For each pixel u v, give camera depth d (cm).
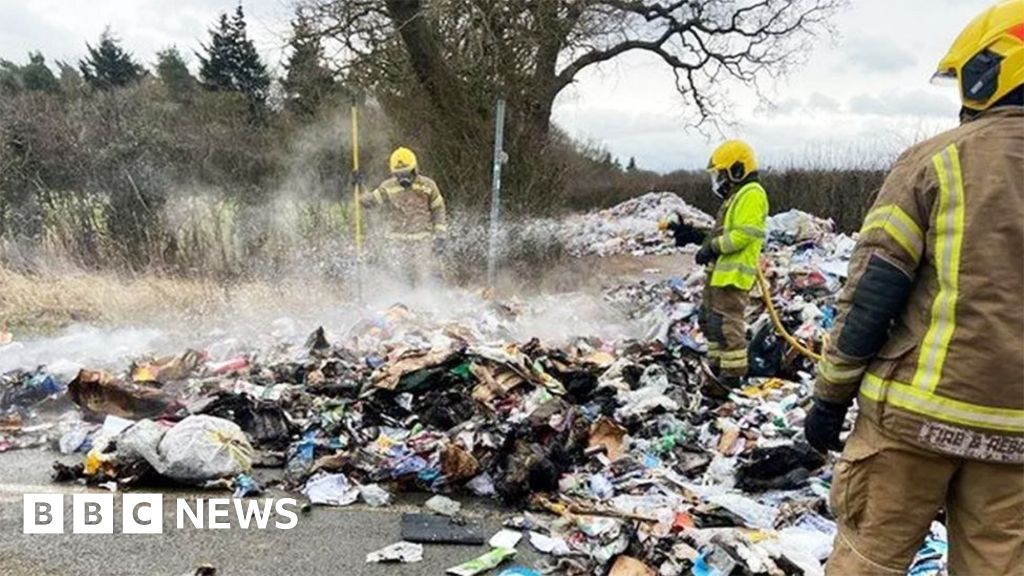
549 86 1304
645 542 334
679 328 739
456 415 468
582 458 427
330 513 379
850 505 212
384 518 375
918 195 194
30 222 977
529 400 458
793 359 603
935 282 192
